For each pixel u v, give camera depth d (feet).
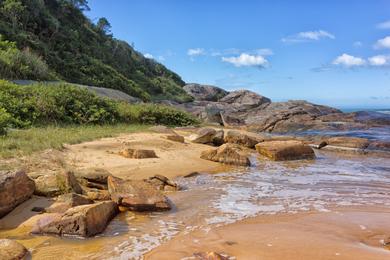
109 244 18.13
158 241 18.61
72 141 40.19
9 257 15.66
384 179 35.37
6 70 77.66
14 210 21.36
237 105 136.26
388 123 82.53
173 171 34.78
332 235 19.29
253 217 22.65
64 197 22.20
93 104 63.31
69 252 17.10
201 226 20.90
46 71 90.99
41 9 135.64
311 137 66.33
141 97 139.23
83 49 143.54
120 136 48.85
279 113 95.71
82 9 185.06
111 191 24.70
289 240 18.47
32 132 41.91
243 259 16.15
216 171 37.60
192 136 56.85
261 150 50.39
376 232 19.85
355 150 55.72
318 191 29.86
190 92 196.24
